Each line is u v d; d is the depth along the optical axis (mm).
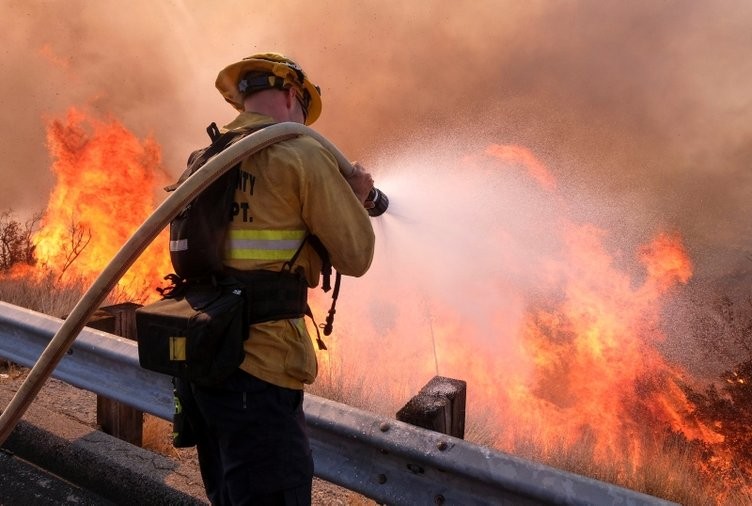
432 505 2051
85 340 2875
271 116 1887
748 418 11398
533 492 1801
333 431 2205
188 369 1653
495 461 1896
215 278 1719
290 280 1738
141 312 1748
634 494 1701
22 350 3191
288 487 1713
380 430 2125
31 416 3178
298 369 1736
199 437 1905
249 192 1709
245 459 1702
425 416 2264
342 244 1724
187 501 2609
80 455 2898
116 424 3107
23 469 2994
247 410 1688
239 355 1645
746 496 4633
